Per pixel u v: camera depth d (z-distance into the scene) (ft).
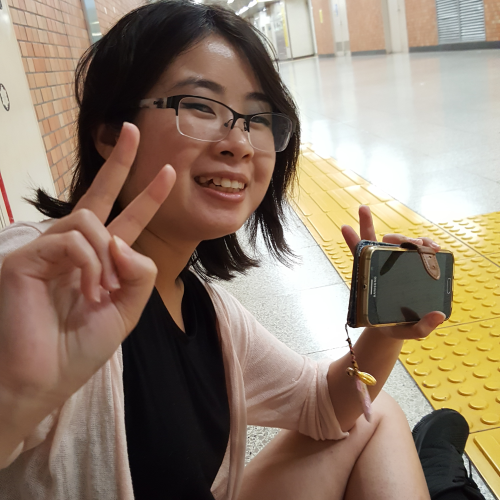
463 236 10.52
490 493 4.85
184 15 3.02
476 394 6.17
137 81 2.98
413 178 14.49
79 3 23.08
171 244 3.25
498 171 13.67
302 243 11.53
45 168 11.37
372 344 4.00
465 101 23.35
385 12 61.00
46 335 2.00
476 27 42.80
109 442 2.60
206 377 3.42
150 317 3.11
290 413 4.08
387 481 3.73
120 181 2.19
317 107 30.99
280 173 4.00
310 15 108.37
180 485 3.10
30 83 12.28
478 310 7.89
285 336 8.11
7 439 2.03
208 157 2.95
